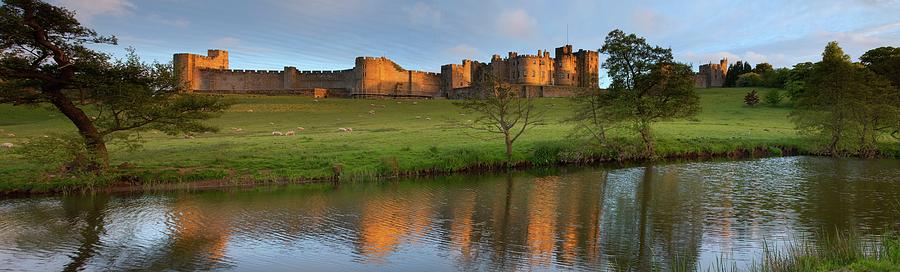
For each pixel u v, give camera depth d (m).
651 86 43.25
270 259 15.37
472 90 111.62
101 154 26.14
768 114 74.94
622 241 17.23
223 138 44.75
